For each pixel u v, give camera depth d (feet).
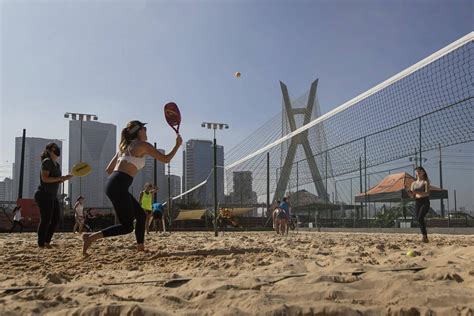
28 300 8.30
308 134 62.28
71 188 130.93
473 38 29.60
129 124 16.14
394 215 57.47
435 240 27.66
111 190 15.33
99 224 67.97
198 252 16.33
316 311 7.32
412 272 10.87
